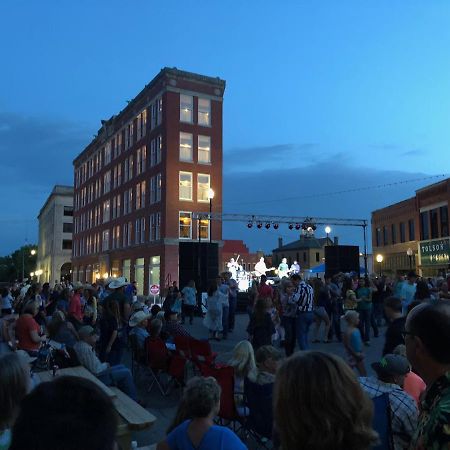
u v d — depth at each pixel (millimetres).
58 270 87812
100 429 1302
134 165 47031
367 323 14047
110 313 9852
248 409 6094
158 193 41094
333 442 1762
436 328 2184
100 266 55531
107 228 54688
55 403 1318
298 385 1835
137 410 5551
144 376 10617
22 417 1312
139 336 10234
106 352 9680
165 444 3510
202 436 3412
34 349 9352
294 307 11734
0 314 18500
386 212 46562
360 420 1826
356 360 8203
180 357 8656
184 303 20562
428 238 39562
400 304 7074
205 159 41156
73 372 7270
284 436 1861
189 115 41000
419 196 40781
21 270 130375
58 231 88688
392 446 3855
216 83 41969
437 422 1865
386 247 46281
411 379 4961
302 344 11523
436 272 37906
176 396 8867
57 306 15320
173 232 39281
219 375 6152
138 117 46594
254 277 37875
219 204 41094
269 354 5859
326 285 15289
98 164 59406
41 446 1239
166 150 39656
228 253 86750
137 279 44969
